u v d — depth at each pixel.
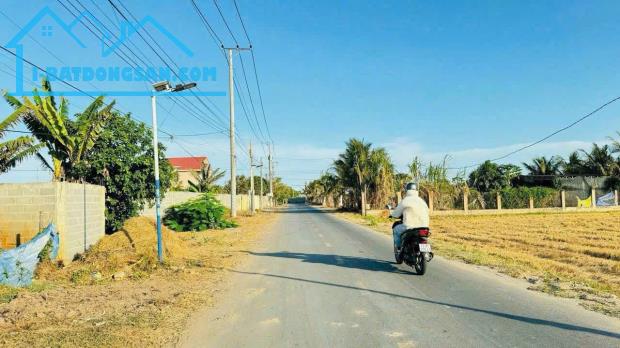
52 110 16.23
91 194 12.80
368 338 5.52
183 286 8.87
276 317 6.56
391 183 45.31
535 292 8.02
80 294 8.12
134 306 7.22
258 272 10.43
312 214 45.66
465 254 13.12
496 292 8.03
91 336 5.59
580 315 6.42
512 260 11.93
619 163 49.81
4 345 5.27
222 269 10.81
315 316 6.57
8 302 7.54
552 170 60.50
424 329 5.84
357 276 9.78
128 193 18.05
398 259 10.99
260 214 45.62
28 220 10.95
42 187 10.98
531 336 5.49
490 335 5.55
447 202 43.03
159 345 5.39
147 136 18.88
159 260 11.11
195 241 17.62
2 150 14.67
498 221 31.08
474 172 57.19
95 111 17.47
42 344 5.30
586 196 46.53
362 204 43.72
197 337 5.67
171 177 20.02
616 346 5.10
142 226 13.07
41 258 10.23
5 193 11.00
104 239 12.31
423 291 8.16
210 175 45.00
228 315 6.70
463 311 6.71
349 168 45.22
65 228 11.14
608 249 14.42
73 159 17.12
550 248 15.18
